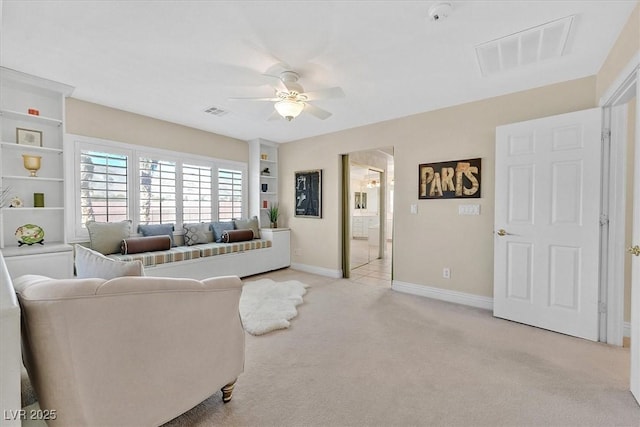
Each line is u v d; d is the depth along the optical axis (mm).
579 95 2490
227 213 4664
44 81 2574
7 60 2250
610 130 2246
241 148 4910
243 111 3438
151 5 1619
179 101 3123
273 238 4691
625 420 1428
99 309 1072
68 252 2566
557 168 2422
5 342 911
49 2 1592
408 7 1625
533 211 2549
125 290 1128
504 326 2574
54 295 1001
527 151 2574
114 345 1117
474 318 2762
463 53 2111
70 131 3039
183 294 1300
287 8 1641
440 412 1487
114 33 1891
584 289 2311
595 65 2275
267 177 5031
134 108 3357
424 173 3414
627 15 1690
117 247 3184
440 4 1591
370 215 7480
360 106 3225
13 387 928
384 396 1617
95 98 3045
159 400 1250
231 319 1520
